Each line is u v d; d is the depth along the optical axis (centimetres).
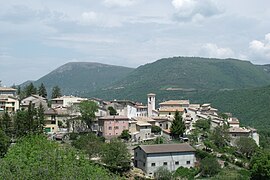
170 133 13562
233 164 11206
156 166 10406
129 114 16088
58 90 19388
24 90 19438
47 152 3825
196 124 15200
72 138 11925
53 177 3123
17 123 10800
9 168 3091
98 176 3478
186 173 10244
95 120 13562
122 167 9869
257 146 13025
